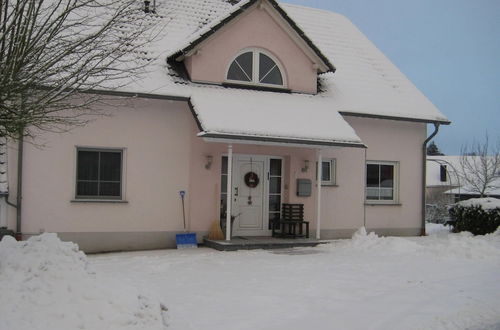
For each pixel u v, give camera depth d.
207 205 14.34
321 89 16.42
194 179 14.22
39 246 6.95
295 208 15.16
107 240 13.51
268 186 15.50
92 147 13.51
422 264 11.39
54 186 13.12
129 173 13.76
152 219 13.90
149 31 14.67
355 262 11.50
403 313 7.54
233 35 14.95
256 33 15.23
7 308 5.49
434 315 7.48
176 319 6.88
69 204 13.22
